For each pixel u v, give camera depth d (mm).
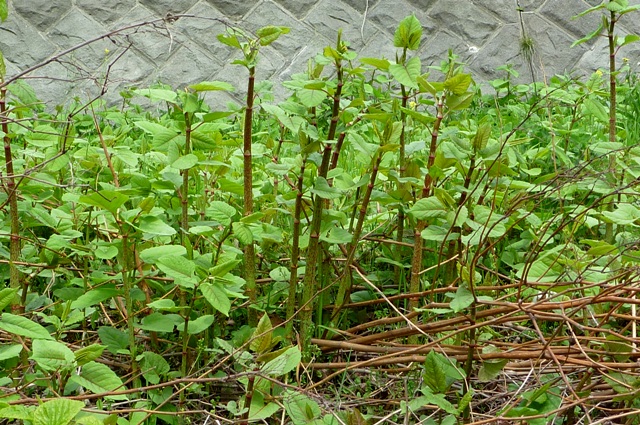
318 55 3236
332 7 9672
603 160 3885
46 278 3617
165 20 3201
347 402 3168
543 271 3357
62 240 3303
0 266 3504
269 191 3783
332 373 3301
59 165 3453
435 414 3180
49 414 2641
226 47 9492
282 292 3484
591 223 3568
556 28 9844
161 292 3521
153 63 9391
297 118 3244
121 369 3328
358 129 4945
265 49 9508
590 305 3207
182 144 3322
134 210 3102
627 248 3344
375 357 3391
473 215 3238
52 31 9422
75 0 9469
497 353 3156
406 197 3416
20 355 3211
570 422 3121
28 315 3410
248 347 3162
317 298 3377
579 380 3268
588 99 3770
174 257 3014
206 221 3457
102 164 3697
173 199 3531
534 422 2982
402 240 3691
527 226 3689
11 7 9398
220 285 3023
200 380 2967
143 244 3439
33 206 3596
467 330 3207
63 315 3137
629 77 7777
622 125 5352
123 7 9516
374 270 3748
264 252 3574
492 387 3314
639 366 3082
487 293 3502
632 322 3217
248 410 2961
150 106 9109
